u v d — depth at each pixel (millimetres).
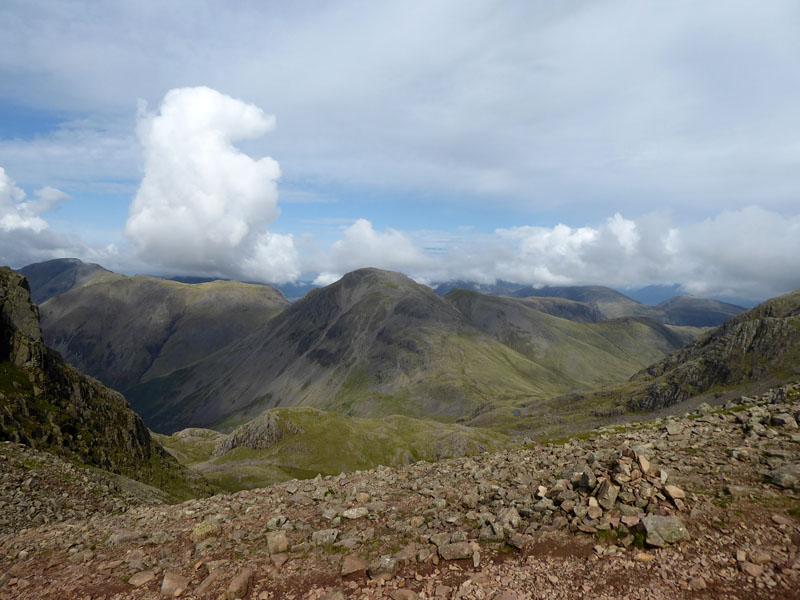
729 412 21906
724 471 14141
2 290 89438
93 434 85375
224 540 16188
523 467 20297
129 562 15016
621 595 9750
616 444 20359
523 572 11320
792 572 9156
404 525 15445
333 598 11055
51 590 13594
